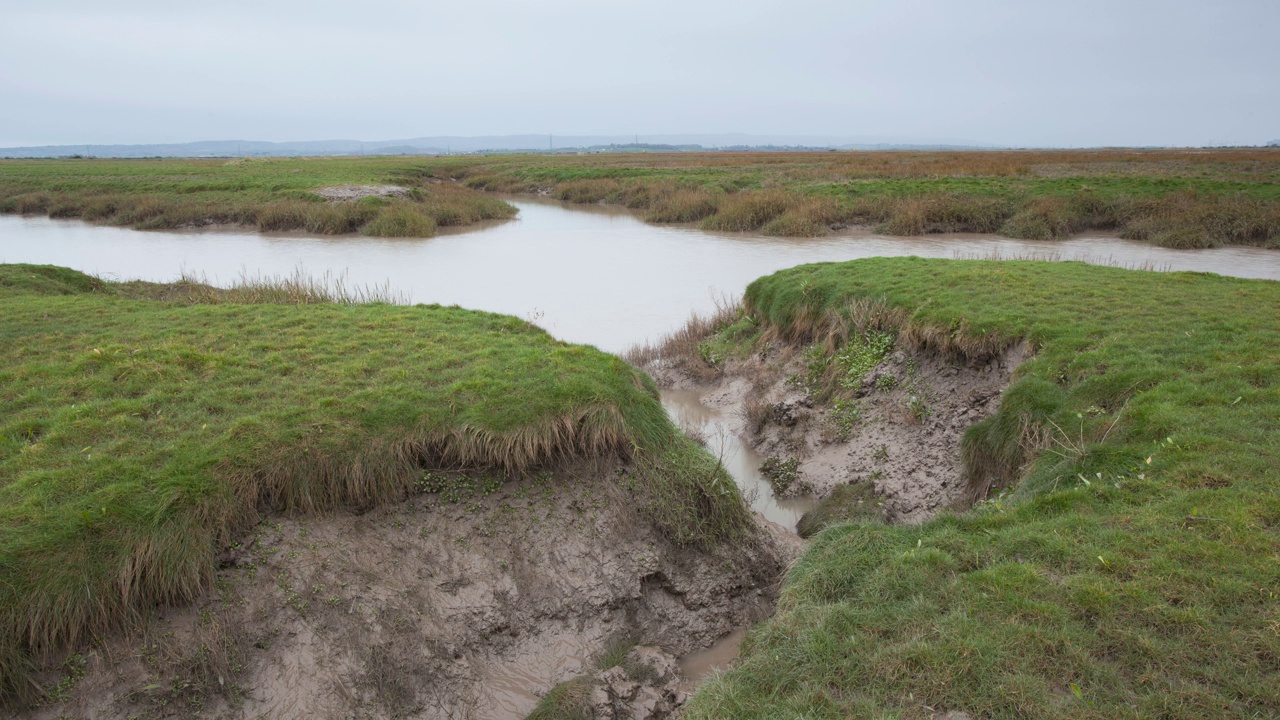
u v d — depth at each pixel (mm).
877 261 15047
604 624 6820
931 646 4797
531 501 7266
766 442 11719
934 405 10039
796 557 7406
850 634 5156
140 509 5836
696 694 5422
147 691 5297
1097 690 4277
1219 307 9984
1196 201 28578
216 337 9750
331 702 5648
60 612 5234
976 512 6941
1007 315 10203
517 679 6289
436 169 74000
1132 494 6035
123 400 7555
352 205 34844
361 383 8102
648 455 7816
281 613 5930
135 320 10625
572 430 7594
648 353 15164
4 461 6449
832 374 11781
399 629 6121
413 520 6879
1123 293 10992
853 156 86875
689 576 7387
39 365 8531
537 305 18906
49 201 44000
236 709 5473
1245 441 6418
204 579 5871
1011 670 4508
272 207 35000
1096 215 29438
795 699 4652
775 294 14438
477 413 7492
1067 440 7410
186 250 28234
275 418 7180
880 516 8922
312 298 13945
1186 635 4508
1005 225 29344
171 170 61750
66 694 5156
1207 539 5281
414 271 23469
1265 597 4668
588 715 5648
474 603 6480
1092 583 5062
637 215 42031
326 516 6645
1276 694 4020
